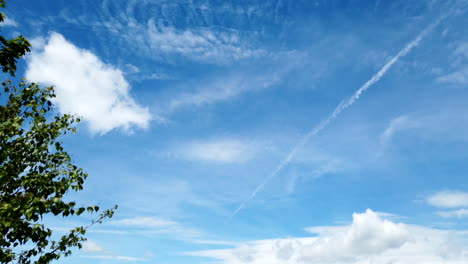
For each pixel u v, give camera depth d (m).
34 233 7.80
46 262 8.03
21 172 8.84
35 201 7.20
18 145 8.73
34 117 9.67
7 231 7.26
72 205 8.23
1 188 8.12
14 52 9.29
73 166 9.20
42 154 9.30
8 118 9.22
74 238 8.88
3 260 7.49
